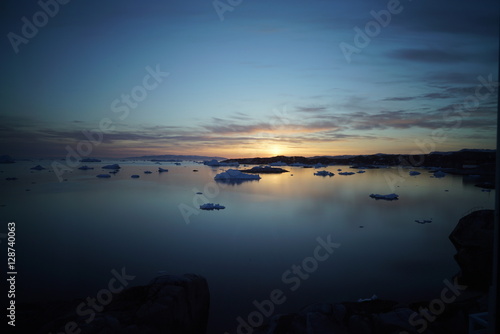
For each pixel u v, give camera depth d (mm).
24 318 7242
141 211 26188
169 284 7723
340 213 25562
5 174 58688
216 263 13672
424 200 32344
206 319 8422
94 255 14680
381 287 11102
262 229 20125
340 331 6766
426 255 14703
